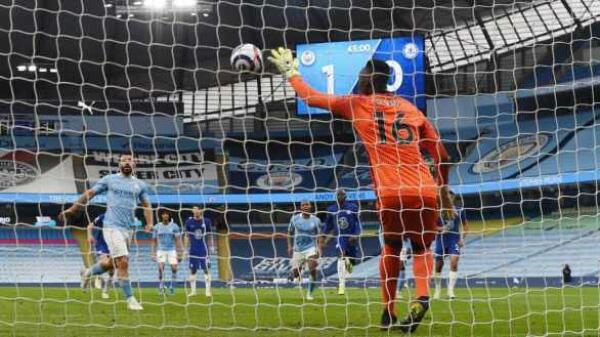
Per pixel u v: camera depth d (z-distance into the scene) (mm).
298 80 7832
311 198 38250
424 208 7609
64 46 41906
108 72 44875
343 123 40656
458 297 18391
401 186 7586
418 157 7727
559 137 39312
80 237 38875
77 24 39281
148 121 44062
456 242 16031
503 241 34562
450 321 9562
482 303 15398
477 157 39688
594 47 39531
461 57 40750
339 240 16938
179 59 43562
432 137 7852
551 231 34094
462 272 32875
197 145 43938
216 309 12781
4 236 38812
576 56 39875
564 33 39562
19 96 44281
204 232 19219
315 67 26875
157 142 43875
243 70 10227
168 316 10758
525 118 40844
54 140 42656
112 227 12000
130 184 12094
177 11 36719
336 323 9406
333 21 38812
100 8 37438
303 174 41594
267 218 40438
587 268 31406
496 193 36688
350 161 41375
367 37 39688
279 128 42906
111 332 7957
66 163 42250
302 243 17438
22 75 43719
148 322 9625
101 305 13664
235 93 43969
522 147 39344
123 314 11180
